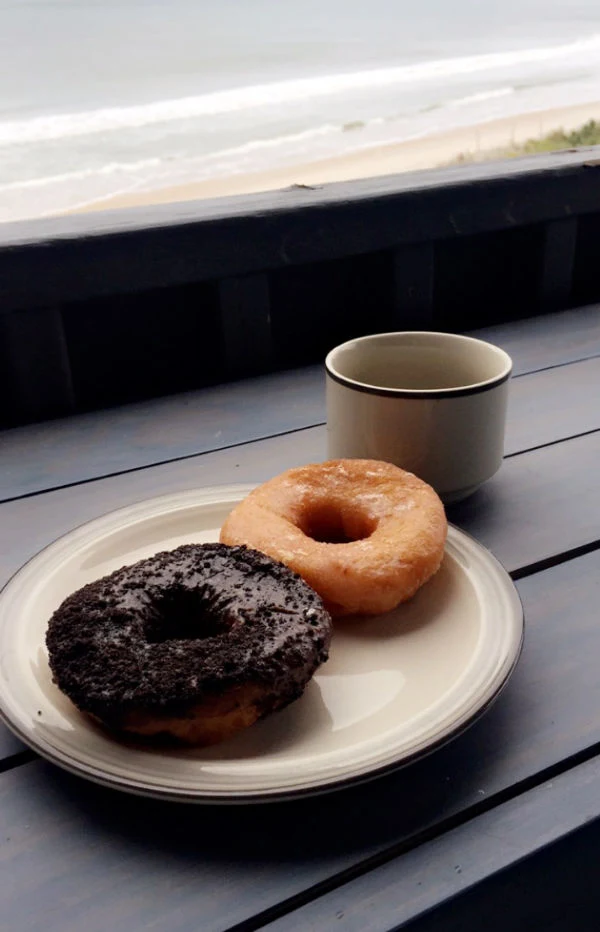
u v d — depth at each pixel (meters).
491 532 0.40
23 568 0.34
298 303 0.62
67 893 0.24
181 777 0.24
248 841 0.25
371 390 0.38
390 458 0.39
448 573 0.34
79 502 0.43
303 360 0.62
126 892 0.24
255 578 0.31
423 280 0.63
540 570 0.37
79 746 0.26
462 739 0.28
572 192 0.66
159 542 0.37
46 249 0.49
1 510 0.42
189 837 0.25
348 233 0.58
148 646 0.28
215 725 0.26
